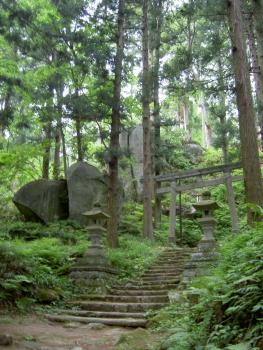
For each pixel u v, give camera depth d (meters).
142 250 13.41
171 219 17.31
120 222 18.55
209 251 9.28
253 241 5.39
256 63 15.15
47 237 14.27
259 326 3.83
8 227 15.25
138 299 8.80
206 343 4.25
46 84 18.08
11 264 8.32
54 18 16.55
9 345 5.19
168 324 6.36
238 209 21.45
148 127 17.98
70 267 10.21
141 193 24.25
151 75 13.97
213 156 28.47
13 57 20.11
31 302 8.09
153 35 19.86
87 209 17.25
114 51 15.88
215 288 4.91
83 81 18.12
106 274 10.05
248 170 9.05
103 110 15.52
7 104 18.42
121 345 5.47
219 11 11.53
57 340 5.93
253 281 4.55
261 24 11.55
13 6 13.38
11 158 17.64
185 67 12.87
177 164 27.31
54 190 17.84
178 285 9.27
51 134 20.45
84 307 8.56
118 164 16.48
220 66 17.89
